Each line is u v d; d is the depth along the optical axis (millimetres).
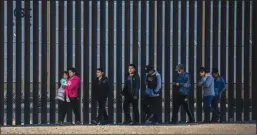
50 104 40281
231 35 41312
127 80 40438
